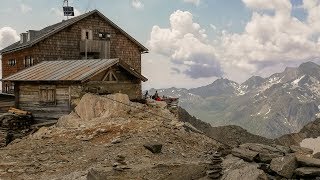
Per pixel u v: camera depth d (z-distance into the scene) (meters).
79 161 17.86
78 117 27.30
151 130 23.03
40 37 45.19
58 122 27.28
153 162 17.22
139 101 32.84
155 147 19.05
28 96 33.06
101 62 32.88
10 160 18.33
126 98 28.67
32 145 21.34
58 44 46.94
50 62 37.44
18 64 49.38
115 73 33.22
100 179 14.20
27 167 17.06
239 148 16.23
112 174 15.12
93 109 27.19
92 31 49.88
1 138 28.30
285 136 31.39
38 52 45.38
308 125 31.31
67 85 30.39
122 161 16.00
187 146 21.16
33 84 32.56
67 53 47.69
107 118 26.20
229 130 33.03
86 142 21.44
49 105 31.45
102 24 50.84
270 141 32.00
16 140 24.23
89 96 27.91
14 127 29.80
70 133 23.38
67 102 30.36
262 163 14.59
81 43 48.41
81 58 48.94
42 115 31.89
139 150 19.08
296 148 16.59
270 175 13.47
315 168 13.18
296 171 13.20
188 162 16.88
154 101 33.94
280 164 13.41
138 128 23.42
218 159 13.82
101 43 49.03
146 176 14.83
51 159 18.33
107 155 18.55
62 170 16.58
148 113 28.11
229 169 13.99
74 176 15.32
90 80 30.73
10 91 51.44
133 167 15.98
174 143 21.17
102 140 21.62
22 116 30.78
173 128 24.53
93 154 18.94
